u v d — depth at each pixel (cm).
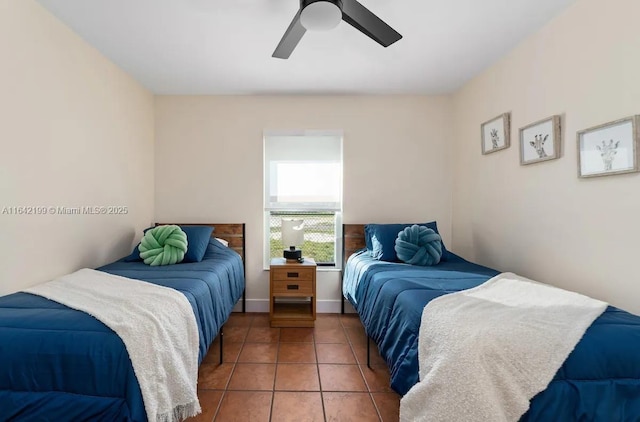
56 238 202
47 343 119
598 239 171
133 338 123
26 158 179
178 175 336
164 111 335
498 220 261
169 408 125
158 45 233
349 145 341
